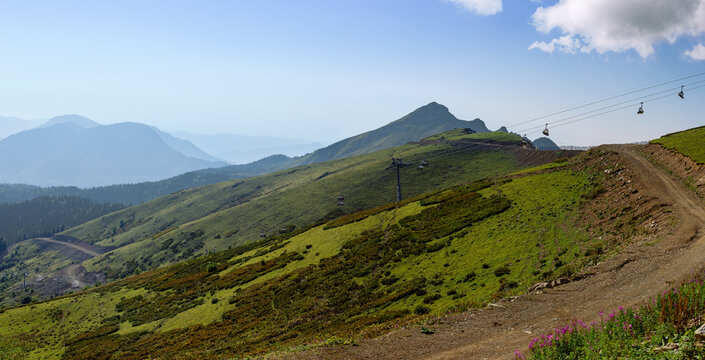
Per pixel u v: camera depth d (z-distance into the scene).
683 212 38.91
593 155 78.25
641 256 30.59
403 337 23.94
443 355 20.19
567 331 15.58
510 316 25.09
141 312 93.12
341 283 61.31
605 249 36.97
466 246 56.00
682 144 64.75
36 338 93.75
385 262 63.19
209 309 75.81
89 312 106.38
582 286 27.83
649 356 12.07
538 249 45.41
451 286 44.59
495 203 70.94
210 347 53.44
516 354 17.44
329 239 91.12
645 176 55.00
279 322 55.06
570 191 63.53
